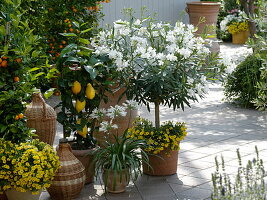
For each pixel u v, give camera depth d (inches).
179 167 219.0
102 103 245.1
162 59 195.6
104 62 197.3
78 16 340.8
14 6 186.1
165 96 204.4
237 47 582.6
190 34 205.9
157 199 185.6
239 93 353.1
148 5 432.1
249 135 269.3
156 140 203.6
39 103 237.3
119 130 240.1
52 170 170.4
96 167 191.3
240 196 145.3
